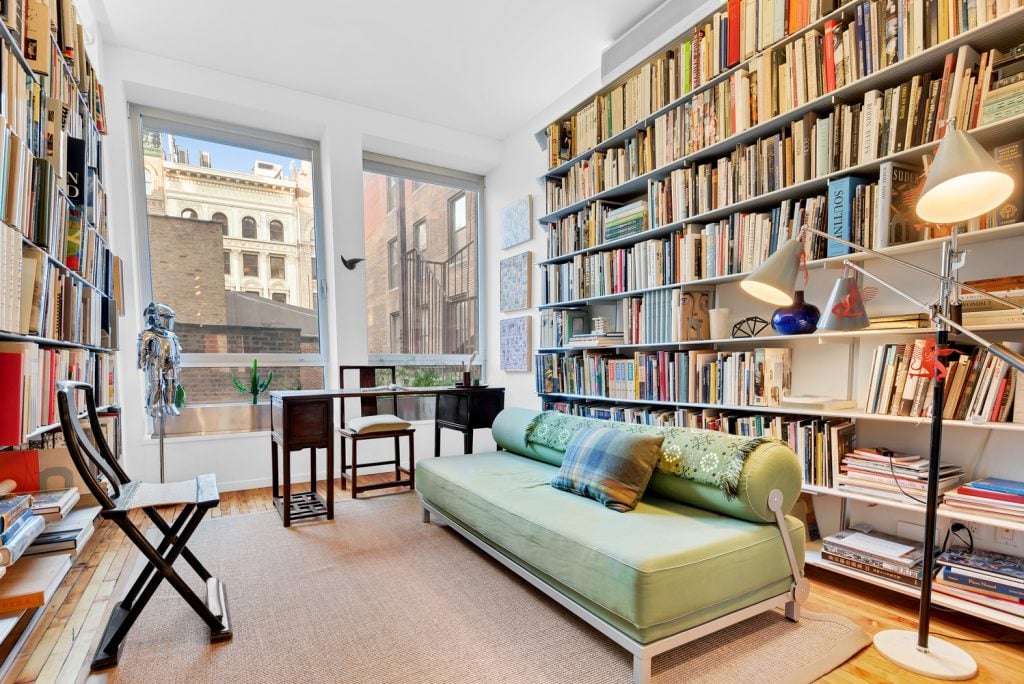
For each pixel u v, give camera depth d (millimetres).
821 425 2193
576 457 2252
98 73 3148
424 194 4949
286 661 1569
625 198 3414
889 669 1534
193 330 3867
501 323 4828
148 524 2963
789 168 2256
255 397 3930
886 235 1921
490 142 4824
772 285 1577
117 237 3393
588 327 3744
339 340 4121
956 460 1997
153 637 1710
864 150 1993
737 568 1580
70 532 1464
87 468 1554
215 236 3973
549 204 3836
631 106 3102
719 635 1701
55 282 1847
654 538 1590
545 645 1653
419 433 4656
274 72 3701
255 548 2533
